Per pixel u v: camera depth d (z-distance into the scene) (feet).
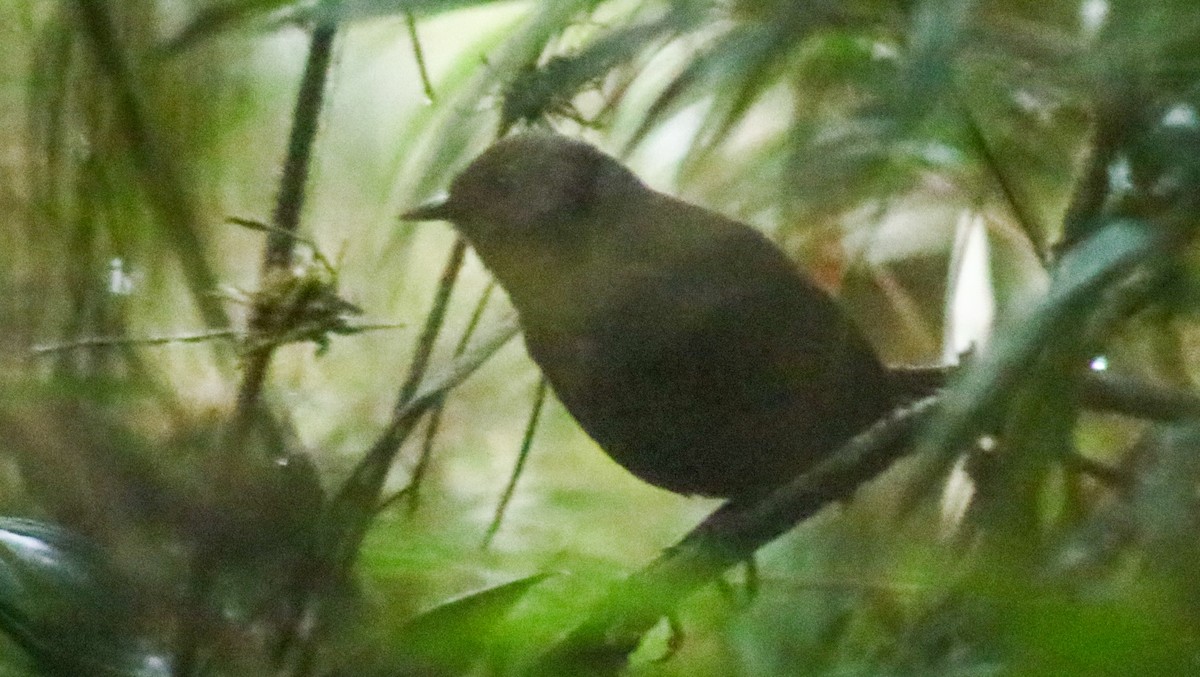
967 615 8.43
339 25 10.77
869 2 9.96
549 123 15.15
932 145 10.70
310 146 12.89
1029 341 7.22
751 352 14.84
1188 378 10.19
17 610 11.12
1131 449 9.92
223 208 16.02
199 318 15.69
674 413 15.26
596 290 15.16
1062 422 8.21
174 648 12.07
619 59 10.21
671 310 14.85
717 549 11.59
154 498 14.58
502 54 11.12
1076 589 7.70
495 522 12.01
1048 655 6.44
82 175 15.08
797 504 11.58
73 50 15.14
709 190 12.58
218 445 14.56
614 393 15.35
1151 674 6.29
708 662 10.52
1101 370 9.66
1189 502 7.83
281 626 11.84
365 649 10.58
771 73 9.95
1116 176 9.20
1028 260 14.40
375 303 15.92
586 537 13.97
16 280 15.80
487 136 14.35
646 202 15.65
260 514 12.96
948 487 9.98
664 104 10.46
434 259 18.78
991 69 9.75
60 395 15.25
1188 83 8.09
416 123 12.59
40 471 15.10
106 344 13.38
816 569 10.81
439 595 11.31
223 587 12.39
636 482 17.94
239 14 11.24
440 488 15.19
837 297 15.16
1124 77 8.29
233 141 15.85
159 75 14.90
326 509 11.98
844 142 9.64
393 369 16.67
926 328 16.33
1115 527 8.42
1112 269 7.16
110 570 12.32
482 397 17.24
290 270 12.28
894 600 9.83
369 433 15.67
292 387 16.28
